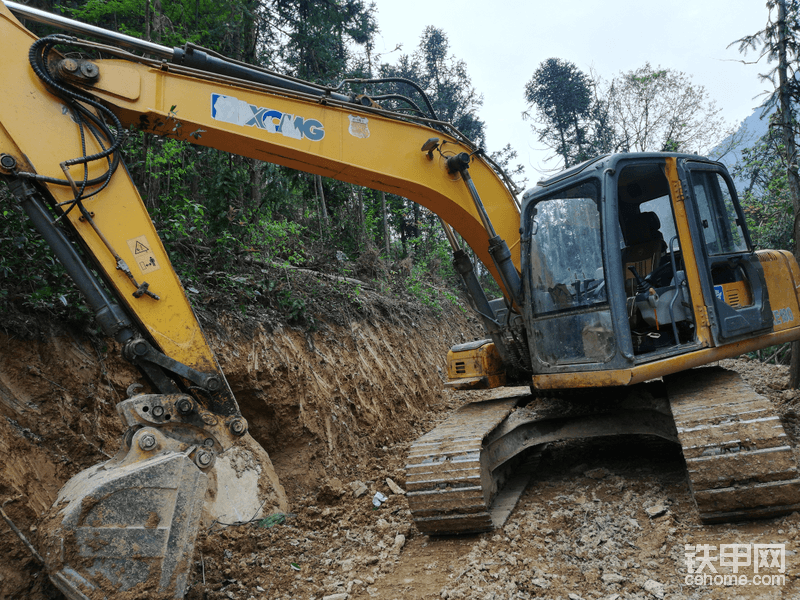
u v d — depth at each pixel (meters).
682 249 4.99
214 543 4.66
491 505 5.09
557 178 5.20
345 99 4.64
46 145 3.55
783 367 10.04
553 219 5.14
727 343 4.96
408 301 13.54
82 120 3.68
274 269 8.48
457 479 4.50
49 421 4.39
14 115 3.50
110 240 3.68
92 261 3.68
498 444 5.44
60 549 3.05
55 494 4.12
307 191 12.00
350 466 7.21
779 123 9.38
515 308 5.64
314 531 5.25
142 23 9.54
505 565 3.96
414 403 10.17
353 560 4.47
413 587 3.88
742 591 3.23
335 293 9.55
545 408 5.73
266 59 12.12
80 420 4.64
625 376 4.55
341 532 5.18
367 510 5.66
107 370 5.15
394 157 4.73
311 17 14.02
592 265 4.89
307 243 11.68
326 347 8.18
